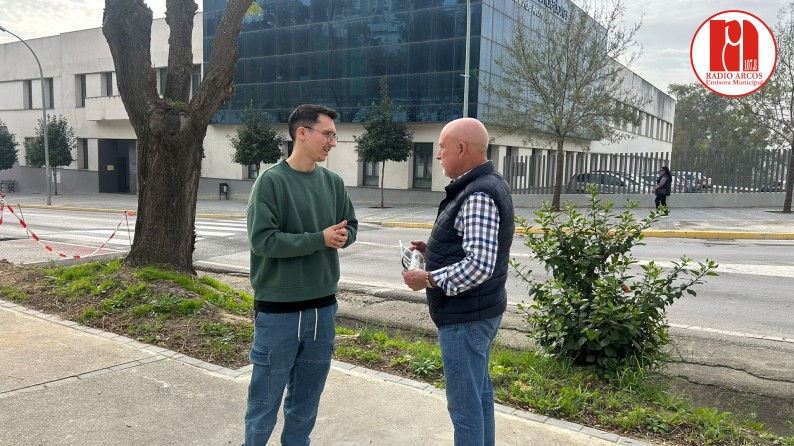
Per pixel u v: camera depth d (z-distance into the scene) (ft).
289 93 91.04
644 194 67.77
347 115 85.76
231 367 13.93
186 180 21.35
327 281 9.23
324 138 8.99
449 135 8.69
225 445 10.14
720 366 15.55
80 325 16.88
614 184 70.59
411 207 76.89
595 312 13.61
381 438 10.59
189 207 21.76
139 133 20.88
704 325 20.04
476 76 74.84
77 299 19.06
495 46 77.71
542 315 15.40
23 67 123.85
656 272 14.23
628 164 70.33
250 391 9.04
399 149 75.56
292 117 9.12
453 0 75.61
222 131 100.99
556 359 14.53
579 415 11.81
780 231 45.91
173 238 21.43
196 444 10.16
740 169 66.64
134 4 19.74
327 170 9.78
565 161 72.95
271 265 8.77
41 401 11.66
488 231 8.01
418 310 21.71
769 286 26.58
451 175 8.93
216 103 21.11
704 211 61.77
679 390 13.96
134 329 16.35
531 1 82.69
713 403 13.39
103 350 14.83
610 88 65.46
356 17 83.56
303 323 8.98
